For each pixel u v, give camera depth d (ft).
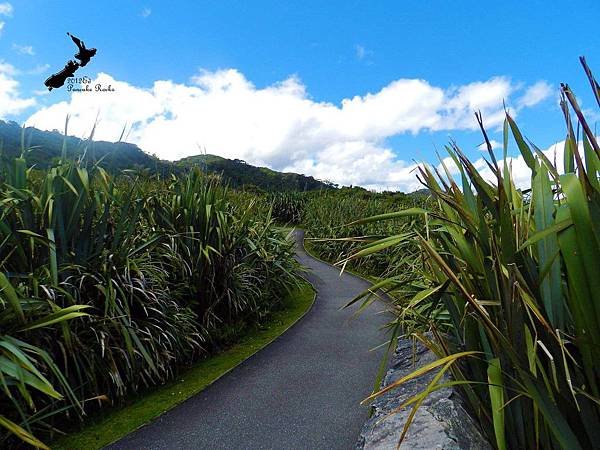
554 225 4.71
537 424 5.23
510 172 6.65
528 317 5.56
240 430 11.55
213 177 21.31
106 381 12.64
